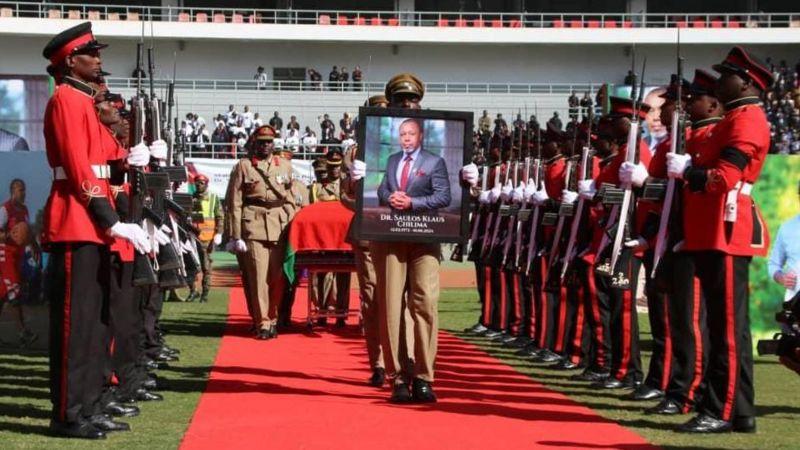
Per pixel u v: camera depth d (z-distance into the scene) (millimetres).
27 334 11211
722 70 7145
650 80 45594
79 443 6633
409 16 47000
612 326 9211
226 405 8156
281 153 14305
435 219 8367
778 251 11430
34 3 43000
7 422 7316
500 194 12359
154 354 9719
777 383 9742
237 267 27328
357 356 11188
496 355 11398
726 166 6918
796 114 36969
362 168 8289
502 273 12789
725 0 47844
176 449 6504
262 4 47500
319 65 45844
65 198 6887
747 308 7258
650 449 6562
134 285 7113
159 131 8531
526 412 7898
